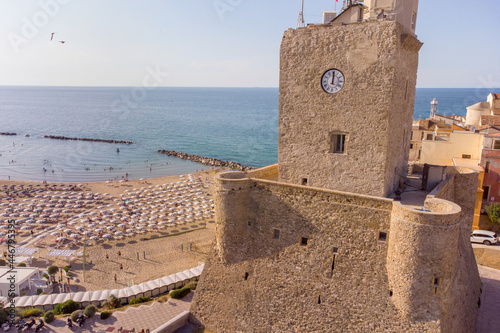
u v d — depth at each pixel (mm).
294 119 29266
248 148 187250
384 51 24891
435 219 21719
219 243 30625
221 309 30797
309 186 28281
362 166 27172
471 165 53250
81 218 82875
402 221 22859
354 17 28531
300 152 29516
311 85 28031
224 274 30891
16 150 172375
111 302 43281
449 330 24375
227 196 29266
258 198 29547
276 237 29391
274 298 28609
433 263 22172
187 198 99875
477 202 52719
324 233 27062
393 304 24109
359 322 25328
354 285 25828
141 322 37812
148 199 98812
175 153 168250
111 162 153375
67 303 41531
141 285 48000
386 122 25719
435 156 56781
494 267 44812
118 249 66812
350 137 27234
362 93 26188
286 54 28531
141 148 183250
